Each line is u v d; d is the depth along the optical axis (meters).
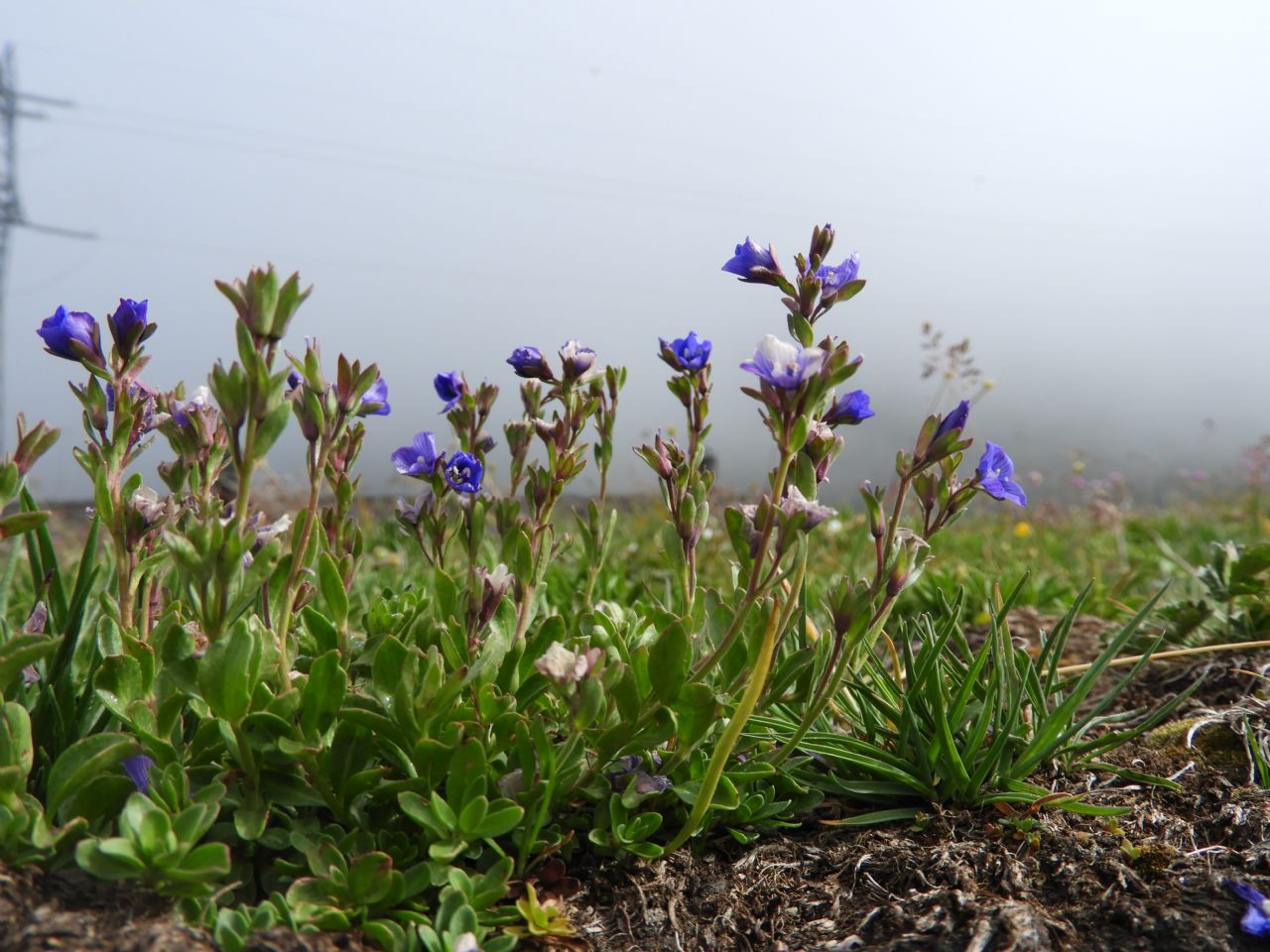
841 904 0.22
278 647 0.22
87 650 0.23
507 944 0.19
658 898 0.22
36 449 0.19
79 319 0.21
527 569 0.23
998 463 0.22
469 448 0.25
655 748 0.24
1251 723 0.29
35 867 0.18
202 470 0.22
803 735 0.23
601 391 0.25
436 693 0.21
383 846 0.21
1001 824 0.24
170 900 0.18
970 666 0.27
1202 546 0.67
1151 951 0.19
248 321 0.18
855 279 0.22
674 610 0.34
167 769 0.19
